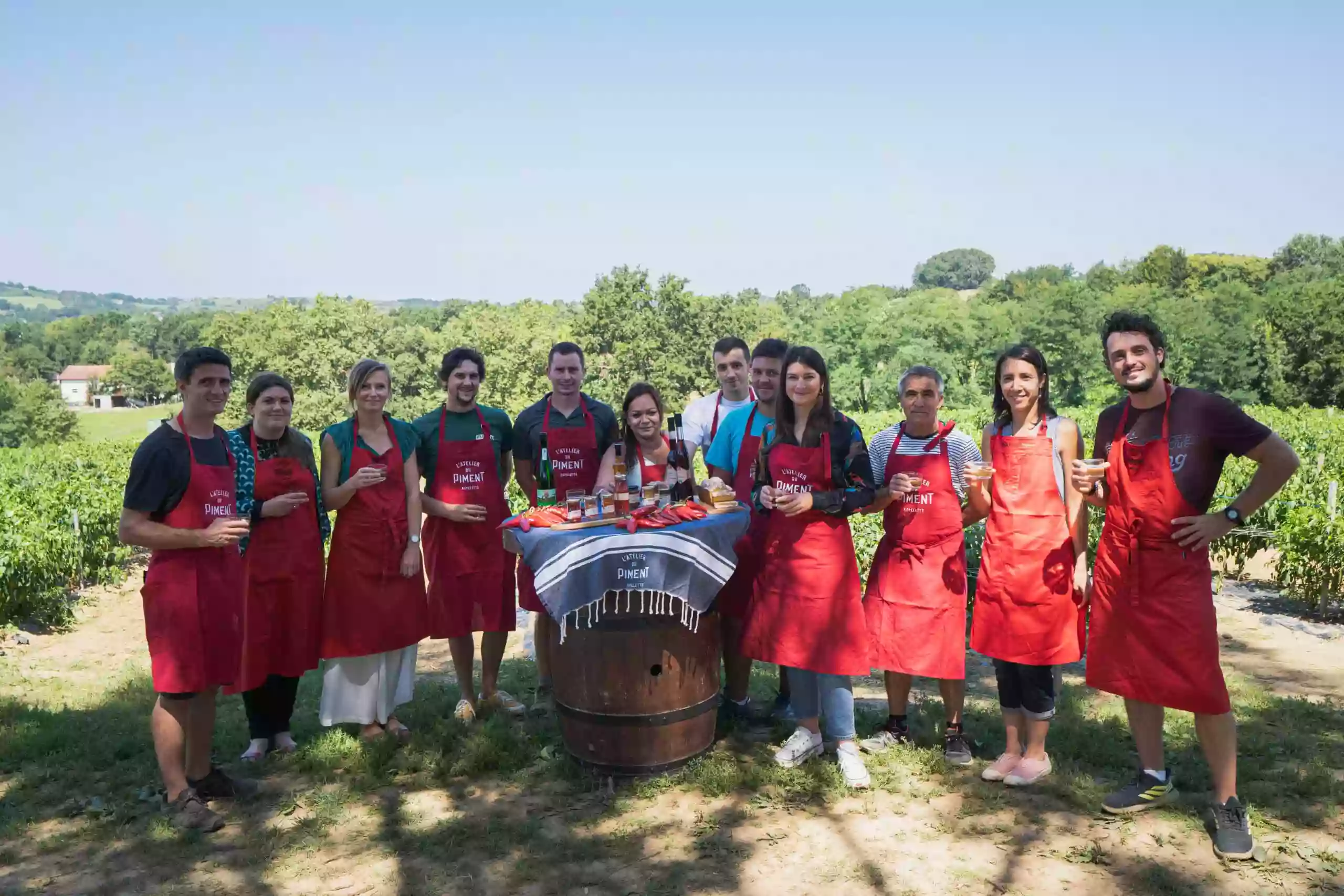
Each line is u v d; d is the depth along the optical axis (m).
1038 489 4.66
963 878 3.90
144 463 4.33
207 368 4.48
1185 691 4.10
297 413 72.69
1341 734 5.53
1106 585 4.36
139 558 14.62
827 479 4.84
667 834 4.33
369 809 4.65
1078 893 3.78
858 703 6.41
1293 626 9.12
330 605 5.40
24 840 4.38
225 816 4.60
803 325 87.38
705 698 4.99
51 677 7.91
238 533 4.40
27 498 13.33
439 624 5.86
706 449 6.17
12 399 88.31
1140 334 4.14
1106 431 4.39
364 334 80.19
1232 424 3.99
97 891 3.92
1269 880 3.81
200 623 4.46
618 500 4.90
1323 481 12.05
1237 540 10.98
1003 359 4.70
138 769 5.16
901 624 4.95
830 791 4.68
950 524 4.89
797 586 4.87
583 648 4.82
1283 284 109.56
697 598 4.62
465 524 5.85
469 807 4.66
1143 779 4.48
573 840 4.27
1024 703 4.78
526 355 80.56
